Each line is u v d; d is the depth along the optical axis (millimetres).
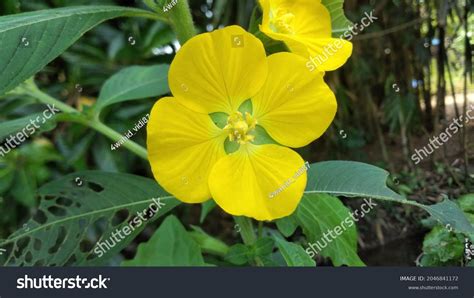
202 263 136
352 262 197
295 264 168
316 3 175
